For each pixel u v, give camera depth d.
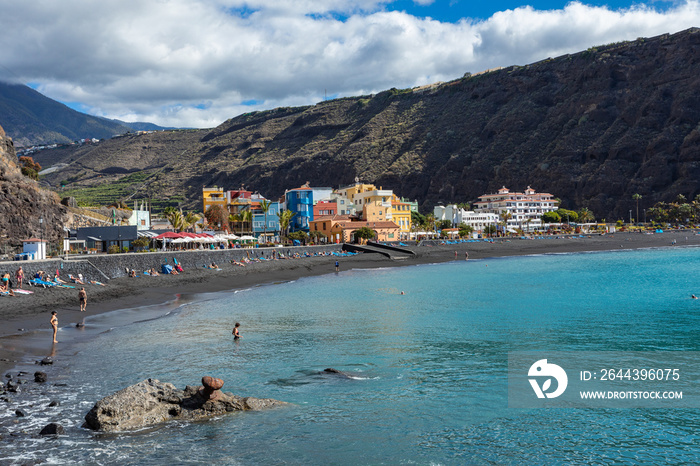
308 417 22.69
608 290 66.12
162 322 44.25
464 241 164.25
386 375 28.80
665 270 90.31
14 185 76.00
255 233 147.00
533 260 124.56
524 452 19.66
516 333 40.03
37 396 24.00
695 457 19.30
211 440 20.19
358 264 112.00
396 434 21.08
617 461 19.09
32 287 49.78
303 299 60.59
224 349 34.41
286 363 31.09
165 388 23.39
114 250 86.50
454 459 19.14
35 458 18.16
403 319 46.50
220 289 70.62
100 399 23.62
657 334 39.09
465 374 29.09
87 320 43.59
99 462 18.08
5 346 32.84
